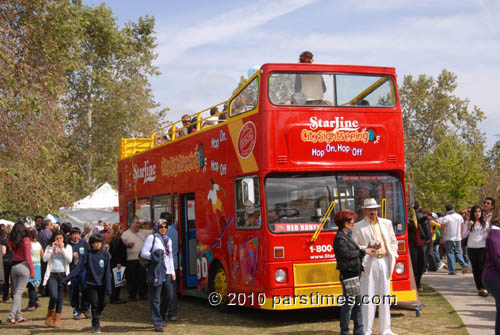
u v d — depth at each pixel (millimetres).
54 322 11211
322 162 10141
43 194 22781
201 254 12602
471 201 43562
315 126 10164
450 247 17234
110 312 13016
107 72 44469
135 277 14953
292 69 10258
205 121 13789
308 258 9984
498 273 7027
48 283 11250
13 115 20984
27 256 11898
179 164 13898
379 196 10430
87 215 28250
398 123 10625
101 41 43719
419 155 64125
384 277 8500
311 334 9242
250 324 10500
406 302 10688
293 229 9992
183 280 13625
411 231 12836
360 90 10523
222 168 11578
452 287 13992
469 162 41000
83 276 10742
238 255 10844
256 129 10219
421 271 13164
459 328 9000
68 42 24047
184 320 11312
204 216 12445
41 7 22203
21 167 22000
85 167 46125
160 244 10414
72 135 44031
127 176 18203
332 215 10180
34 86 20875
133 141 18984
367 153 10367
